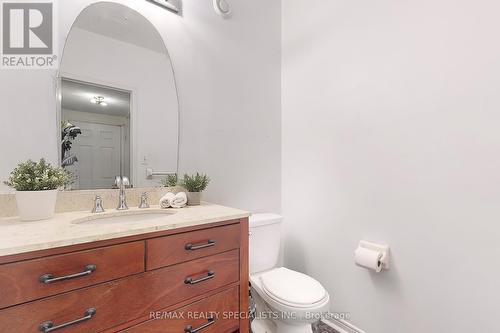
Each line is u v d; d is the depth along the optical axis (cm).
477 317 102
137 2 131
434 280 114
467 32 104
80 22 115
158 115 136
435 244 114
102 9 121
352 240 149
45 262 64
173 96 142
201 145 153
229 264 104
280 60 200
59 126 109
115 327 75
